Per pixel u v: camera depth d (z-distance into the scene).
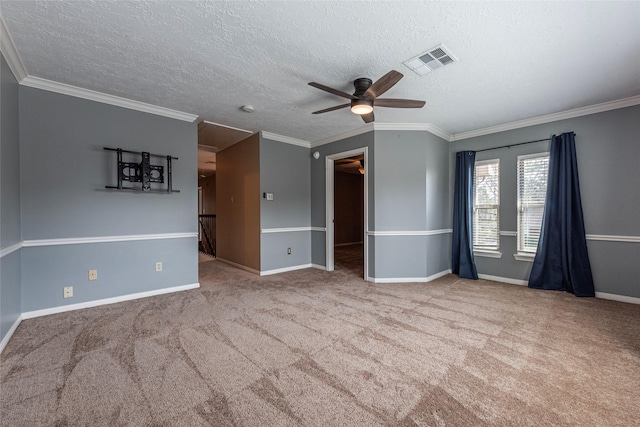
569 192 3.66
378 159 4.32
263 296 3.58
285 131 4.73
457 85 2.98
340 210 9.21
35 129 2.86
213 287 4.01
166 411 1.53
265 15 1.95
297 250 5.33
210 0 1.80
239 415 1.51
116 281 3.35
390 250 4.31
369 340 2.37
